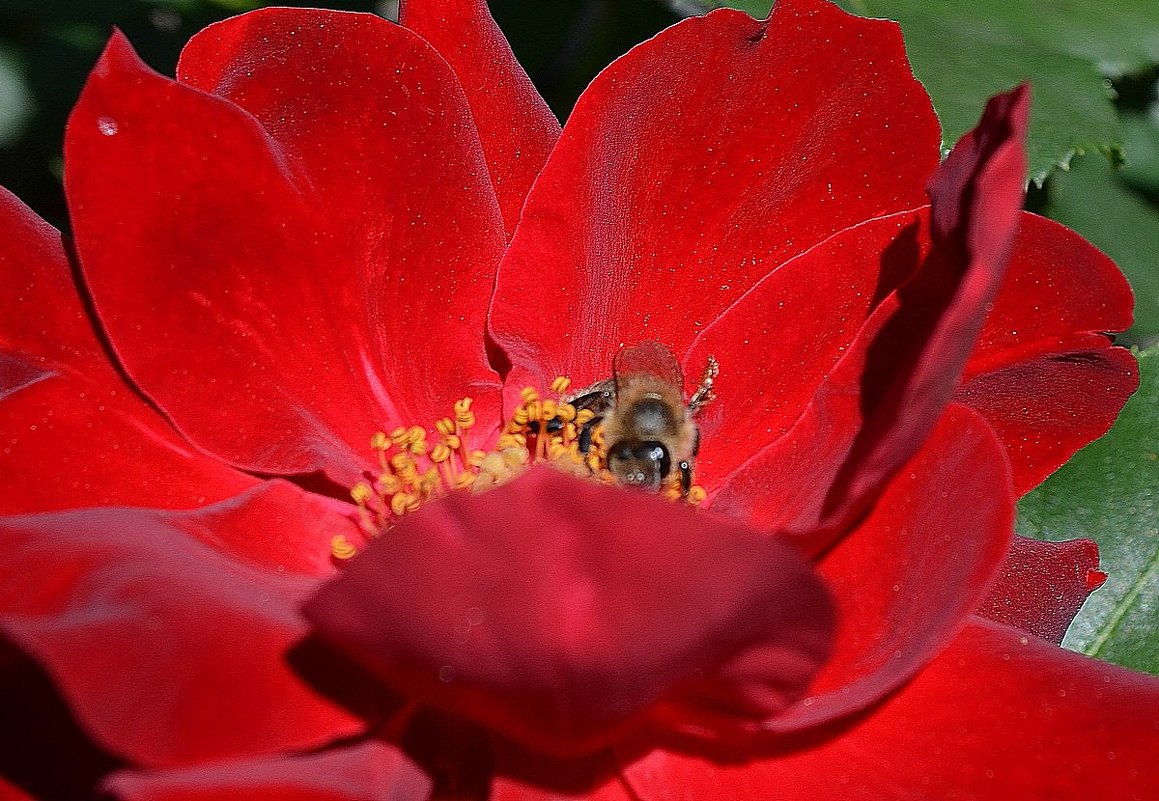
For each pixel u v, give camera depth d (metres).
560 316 0.13
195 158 0.12
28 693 0.10
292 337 0.12
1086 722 0.11
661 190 0.12
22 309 0.11
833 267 0.12
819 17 0.12
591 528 0.09
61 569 0.10
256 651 0.10
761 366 0.12
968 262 0.10
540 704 0.10
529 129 0.13
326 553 0.12
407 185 0.12
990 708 0.11
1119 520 0.13
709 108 0.12
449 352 0.13
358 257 0.12
